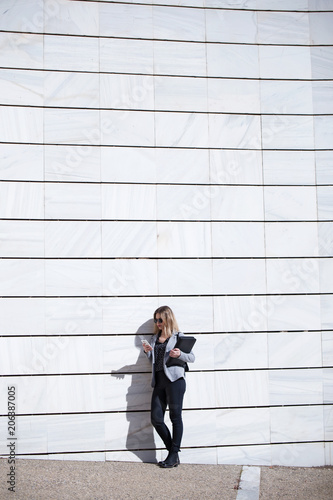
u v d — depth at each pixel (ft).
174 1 24.03
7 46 22.85
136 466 21.49
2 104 22.62
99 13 23.52
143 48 23.66
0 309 21.93
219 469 21.65
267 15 24.43
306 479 20.99
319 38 24.54
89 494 18.28
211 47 24.03
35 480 19.33
